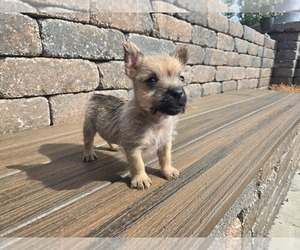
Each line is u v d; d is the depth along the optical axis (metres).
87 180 0.33
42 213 0.26
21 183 0.32
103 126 0.37
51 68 0.56
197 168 0.37
